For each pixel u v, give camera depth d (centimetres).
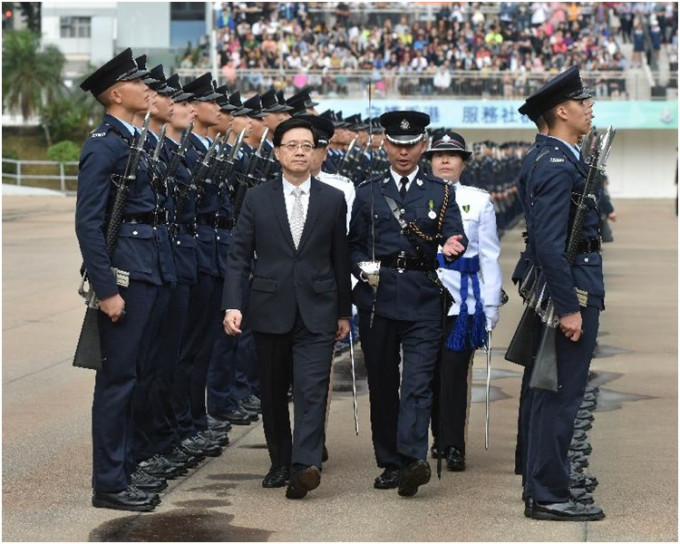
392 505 955
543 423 914
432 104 5681
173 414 1067
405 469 962
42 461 1086
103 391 943
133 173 938
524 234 971
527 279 936
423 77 5678
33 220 4188
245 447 1153
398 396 1011
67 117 6819
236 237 1006
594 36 6088
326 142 1215
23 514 923
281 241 993
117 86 945
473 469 1076
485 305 1092
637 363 1616
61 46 7856
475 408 1336
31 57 6819
